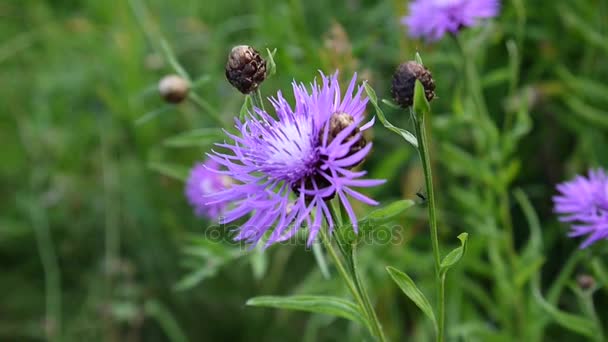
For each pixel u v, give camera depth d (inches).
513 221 18.5
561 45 19.3
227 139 14.9
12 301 20.2
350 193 9.8
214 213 15.7
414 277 17.9
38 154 21.8
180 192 19.9
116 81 21.9
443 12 16.0
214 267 15.2
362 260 16.6
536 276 15.1
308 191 10.1
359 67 17.2
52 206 20.8
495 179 15.5
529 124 16.2
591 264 13.8
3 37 24.7
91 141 22.1
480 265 16.1
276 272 18.1
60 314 19.8
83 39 23.5
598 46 18.3
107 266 19.1
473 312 16.9
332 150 9.9
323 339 18.5
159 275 19.7
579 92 18.3
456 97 15.4
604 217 12.6
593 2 19.1
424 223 17.8
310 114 10.4
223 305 19.3
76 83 22.4
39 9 24.3
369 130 14.9
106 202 20.5
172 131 20.9
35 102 22.6
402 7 17.9
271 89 18.4
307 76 16.2
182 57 21.6
